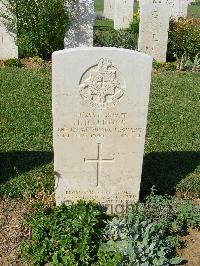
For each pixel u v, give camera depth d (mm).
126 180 6020
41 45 13320
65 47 13617
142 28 13711
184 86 11438
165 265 5141
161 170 7086
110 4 22672
